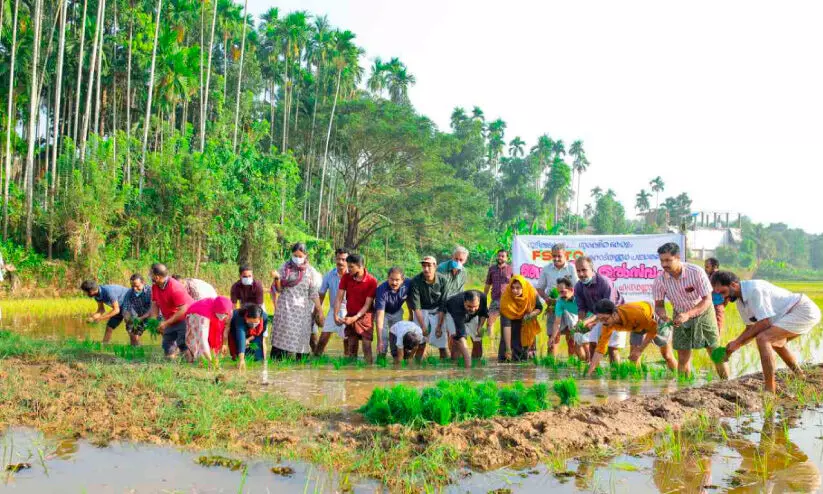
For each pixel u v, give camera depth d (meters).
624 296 12.62
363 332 9.05
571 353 9.74
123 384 6.26
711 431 5.17
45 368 7.16
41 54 30.81
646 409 5.66
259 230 31.06
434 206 49.47
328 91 51.78
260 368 8.08
